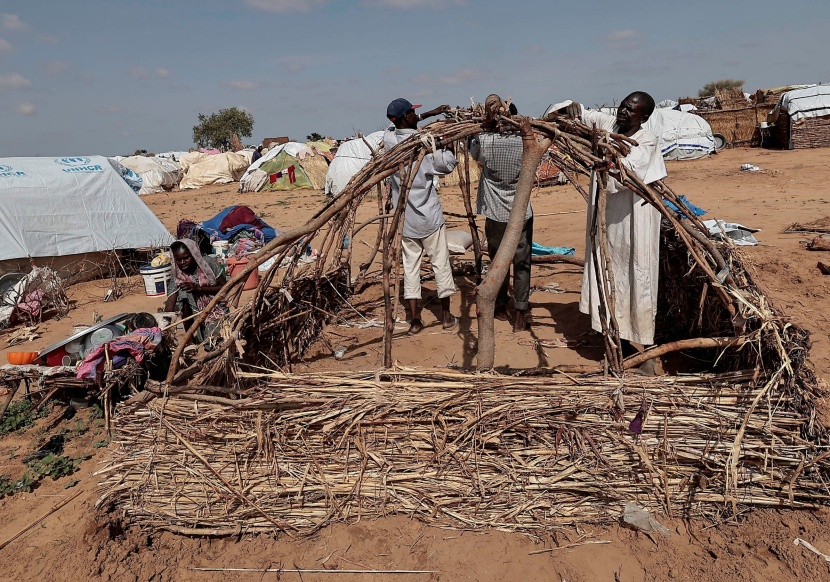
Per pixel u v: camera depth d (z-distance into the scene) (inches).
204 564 115.6
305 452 119.7
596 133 136.8
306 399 120.6
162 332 185.6
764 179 610.5
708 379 119.9
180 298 209.3
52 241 357.1
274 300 194.5
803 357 119.1
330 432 118.7
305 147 959.6
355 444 119.6
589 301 180.7
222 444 120.9
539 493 117.6
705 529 115.6
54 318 291.7
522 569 109.0
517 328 219.9
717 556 108.2
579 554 111.7
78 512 134.1
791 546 107.5
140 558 118.1
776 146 945.5
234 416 120.0
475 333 223.0
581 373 131.3
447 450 117.1
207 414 120.6
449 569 110.0
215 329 166.1
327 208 148.3
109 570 114.2
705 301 170.9
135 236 396.2
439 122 177.8
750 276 157.0
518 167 201.0
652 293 163.9
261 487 120.5
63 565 115.8
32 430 175.2
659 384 119.6
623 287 168.1
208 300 207.0
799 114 870.4
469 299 265.0
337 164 716.7
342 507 120.6
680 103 1217.4
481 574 108.6
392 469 119.3
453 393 119.5
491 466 117.3
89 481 147.0
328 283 246.4
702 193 552.7
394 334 229.1
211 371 136.4
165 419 121.9
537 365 188.1
